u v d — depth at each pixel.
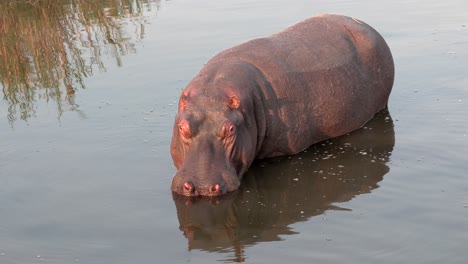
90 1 64.94
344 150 35.47
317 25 38.72
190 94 32.09
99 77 46.31
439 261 24.77
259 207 29.81
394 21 54.94
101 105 41.72
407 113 39.12
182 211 29.67
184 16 59.09
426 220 27.77
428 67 45.19
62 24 58.53
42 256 26.45
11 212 30.17
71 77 46.84
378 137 36.59
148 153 35.50
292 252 25.88
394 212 28.61
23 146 36.78
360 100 37.78
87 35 55.50
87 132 38.22
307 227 27.84
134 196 31.16
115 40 53.78
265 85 34.16
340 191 30.97
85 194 31.56
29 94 44.47
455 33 51.19
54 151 36.09
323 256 25.48
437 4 59.16
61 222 29.14
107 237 27.75
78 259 26.14
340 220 28.25
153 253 26.36
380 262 24.86
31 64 50.00
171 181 32.38
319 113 35.91
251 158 32.97
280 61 35.28
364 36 39.19
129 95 42.94
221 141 31.02
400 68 45.41
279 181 32.34
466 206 28.70
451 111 38.72
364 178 32.09
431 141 35.34
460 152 33.84
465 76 43.31
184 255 26.09
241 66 34.06
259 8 60.09
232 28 54.38
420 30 52.38
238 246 26.61
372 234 26.89
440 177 31.48
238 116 31.61
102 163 34.62
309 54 36.44
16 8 63.22
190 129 30.66
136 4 64.19
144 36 54.22
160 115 39.81
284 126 34.69
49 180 33.06
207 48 50.09
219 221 28.77
